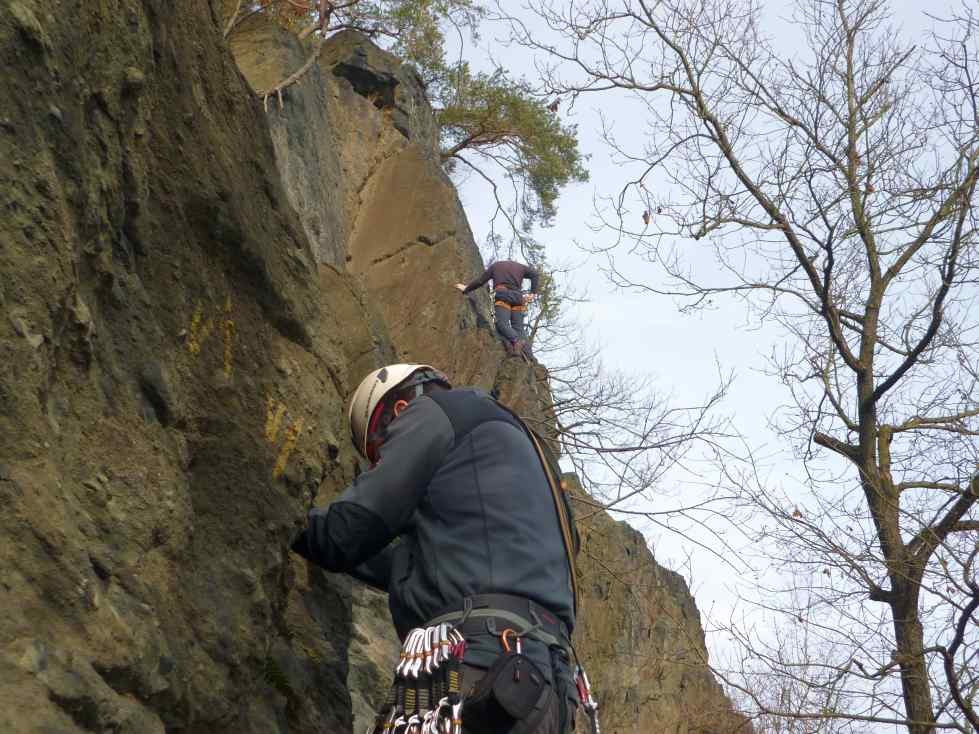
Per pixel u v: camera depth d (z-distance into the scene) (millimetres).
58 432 2057
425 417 2750
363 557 2758
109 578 2059
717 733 9180
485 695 2352
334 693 3246
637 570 11250
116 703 1865
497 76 17219
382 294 9969
